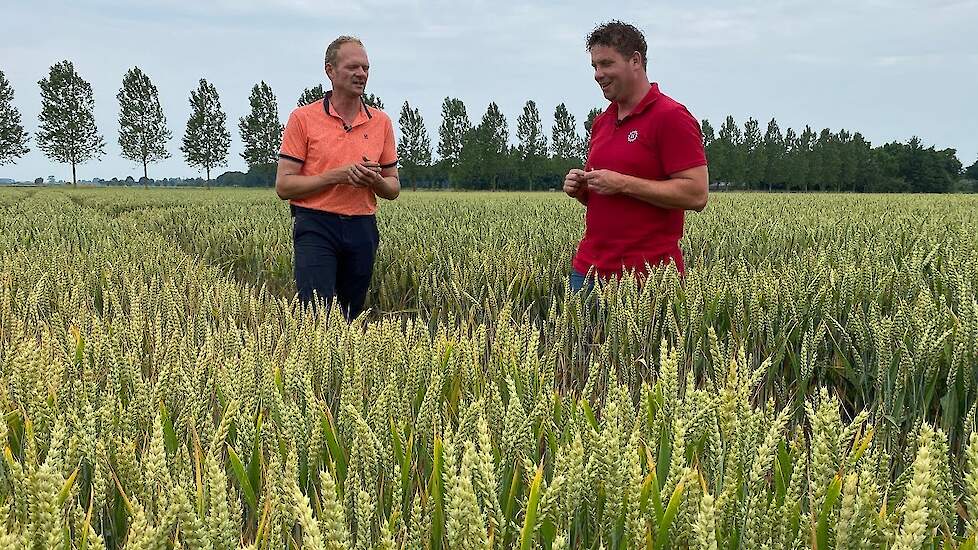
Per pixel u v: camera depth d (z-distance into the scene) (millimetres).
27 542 1035
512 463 1439
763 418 1460
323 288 4551
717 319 3189
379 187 4441
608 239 3969
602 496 1256
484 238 7078
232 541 1104
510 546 1249
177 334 2281
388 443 1511
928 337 2203
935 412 2482
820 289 2965
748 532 1133
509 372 1958
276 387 1768
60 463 1241
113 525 1376
